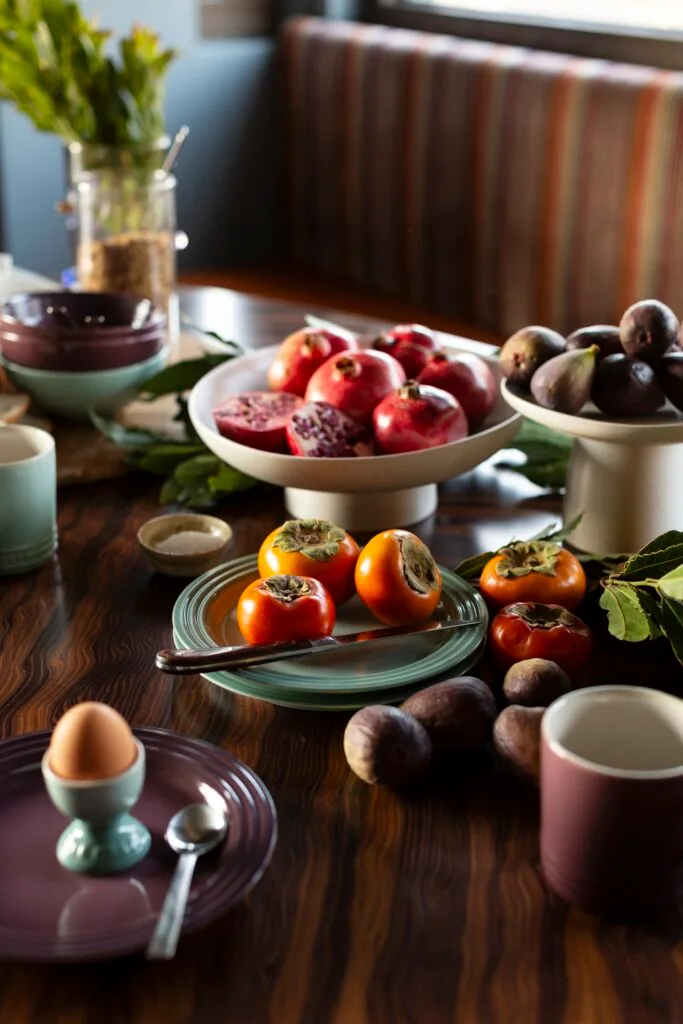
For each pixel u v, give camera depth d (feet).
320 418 4.42
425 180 9.23
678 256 7.77
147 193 6.06
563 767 3.08
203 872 3.19
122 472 4.97
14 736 3.53
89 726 3.10
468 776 3.52
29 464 4.24
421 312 9.60
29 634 4.05
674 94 7.61
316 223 10.49
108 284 6.11
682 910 3.19
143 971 3.07
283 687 3.64
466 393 4.57
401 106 9.24
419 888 3.24
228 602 4.03
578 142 8.12
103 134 6.31
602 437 4.11
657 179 7.75
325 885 3.25
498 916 3.18
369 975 3.06
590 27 9.27
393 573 3.83
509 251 8.78
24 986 3.04
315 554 3.92
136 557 4.44
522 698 3.55
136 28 6.27
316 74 9.97
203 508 4.72
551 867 3.18
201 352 5.86
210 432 4.41
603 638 4.00
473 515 4.64
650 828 3.05
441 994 3.03
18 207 10.21
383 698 3.67
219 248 10.99
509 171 8.60
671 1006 3.01
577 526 4.37
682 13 8.76
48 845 3.28
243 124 10.66
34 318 5.34
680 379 4.11
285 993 3.03
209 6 10.38
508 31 9.77
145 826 3.30
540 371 4.16
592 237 8.21
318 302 9.78
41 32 6.22
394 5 10.63
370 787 3.49
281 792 3.48
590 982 3.05
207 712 3.73
